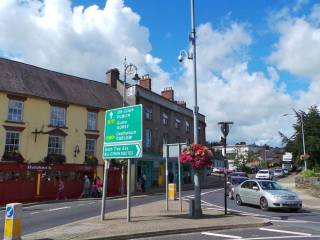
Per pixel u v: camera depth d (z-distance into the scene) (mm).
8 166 28531
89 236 11352
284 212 19969
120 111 15469
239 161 104938
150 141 43250
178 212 17891
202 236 12133
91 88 38719
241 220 15062
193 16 17750
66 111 33594
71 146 33438
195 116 17078
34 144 30828
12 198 27766
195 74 17438
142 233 11953
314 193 30031
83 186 32969
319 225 15016
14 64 33188
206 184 49156
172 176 47969
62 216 17875
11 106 29875
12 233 10359
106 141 15828
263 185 21625
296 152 58406
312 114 57281
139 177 40219
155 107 44844
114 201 27391
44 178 30547
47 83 34094
